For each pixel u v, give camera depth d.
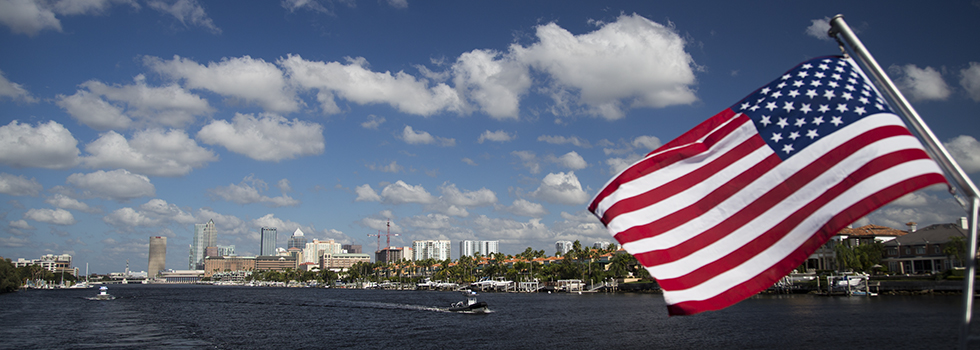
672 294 12.84
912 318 94.69
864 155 12.47
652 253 13.45
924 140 10.84
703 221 13.61
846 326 87.62
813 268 183.25
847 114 13.09
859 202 12.17
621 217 14.07
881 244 172.50
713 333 84.88
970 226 10.45
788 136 13.51
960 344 10.24
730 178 13.77
